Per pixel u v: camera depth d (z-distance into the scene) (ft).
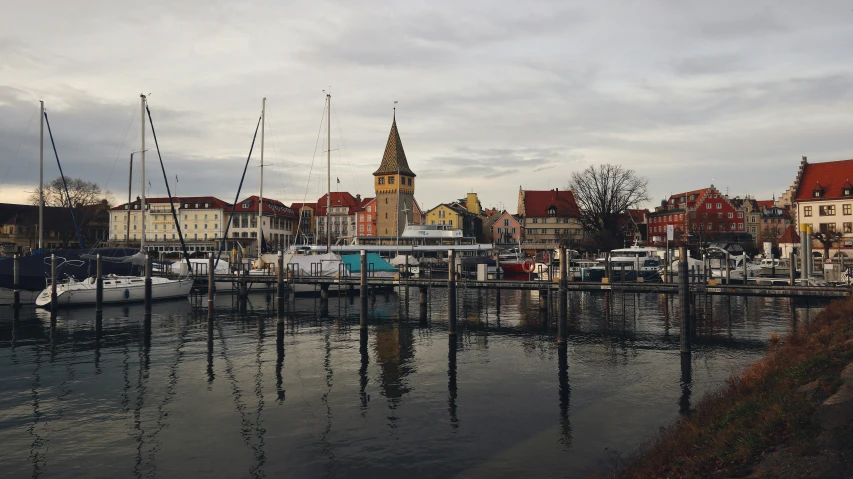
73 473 53.57
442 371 89.66
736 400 56.03
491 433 62.39
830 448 38.78
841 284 140.05
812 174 325.62
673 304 177.58
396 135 467.52
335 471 53.31
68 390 80.07
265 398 76.02
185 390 79.97
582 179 368.68
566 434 61.62
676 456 45.65
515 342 112.37
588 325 133.28
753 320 137.49
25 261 172.14
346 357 100.58
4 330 131.03
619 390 77.82
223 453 57.72
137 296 179.01
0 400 75.41
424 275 244.22
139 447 59.52
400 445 59.31
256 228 500.74
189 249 483.10
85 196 448.65
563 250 103.35
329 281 165.89
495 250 310.04
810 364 56.03
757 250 364.58
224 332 128.67
